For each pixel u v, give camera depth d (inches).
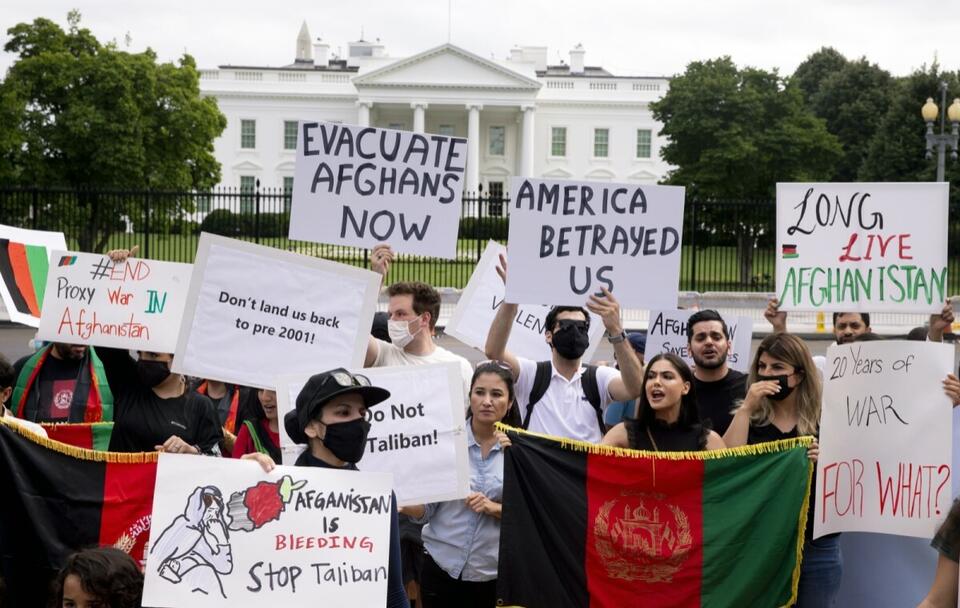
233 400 326.0
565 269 273.0
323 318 252.8
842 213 275.6
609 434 239.5
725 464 223.3
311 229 287.0
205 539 175.9
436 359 278.4
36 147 1825.8
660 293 272.5
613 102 3545.8
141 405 264.5
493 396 238.1
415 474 225.3
